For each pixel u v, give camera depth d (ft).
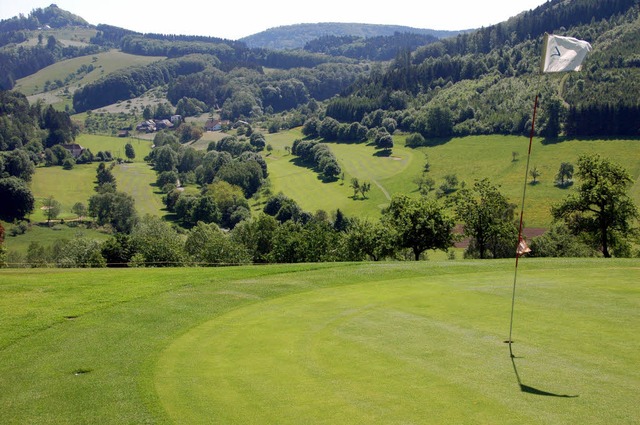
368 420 52.24
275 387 61.05
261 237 318.65
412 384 61.16
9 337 81.05
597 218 207.41
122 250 298.76
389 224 228.43
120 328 85.66
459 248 363.35
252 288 111.96
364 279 122.21
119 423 53.31
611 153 504.43
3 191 490.90
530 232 386.73
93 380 64.75
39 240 456.04
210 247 278.05
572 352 71.82
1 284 112.88
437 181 554.05
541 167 520.42
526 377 63.00
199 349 75.51
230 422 52.65
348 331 82.43
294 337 79.97
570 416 52.65
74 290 108.88
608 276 123.03
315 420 52.54
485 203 213.66
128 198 538.47
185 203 534.78
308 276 123.65
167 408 56.18
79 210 533.55
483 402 56.03
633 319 87.66
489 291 109.29
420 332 81.46
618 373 64.18
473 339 77.77
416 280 121.49
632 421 51.49
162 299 102.68
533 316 89.97
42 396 60.64
